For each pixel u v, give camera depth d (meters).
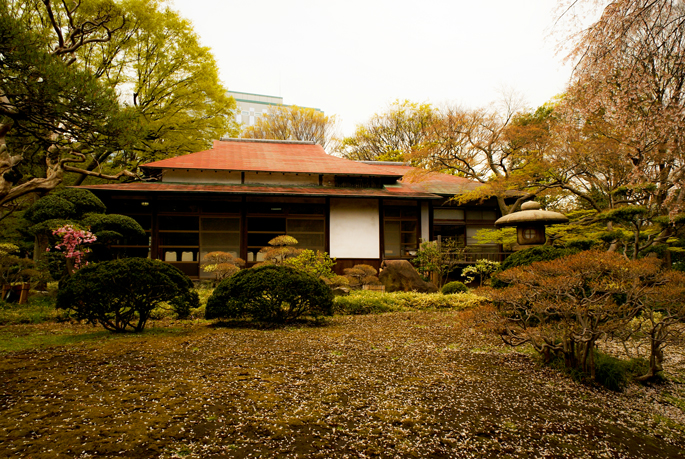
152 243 13.48
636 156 10.40
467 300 10.92
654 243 10.25
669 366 6.11
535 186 15.65
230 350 5.66
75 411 3.49
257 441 3.11
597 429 3.77
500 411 4.01
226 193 13.62
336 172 15.91
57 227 9.77
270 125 28.59
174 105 18.72
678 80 7.16
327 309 7.89
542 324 5.36
